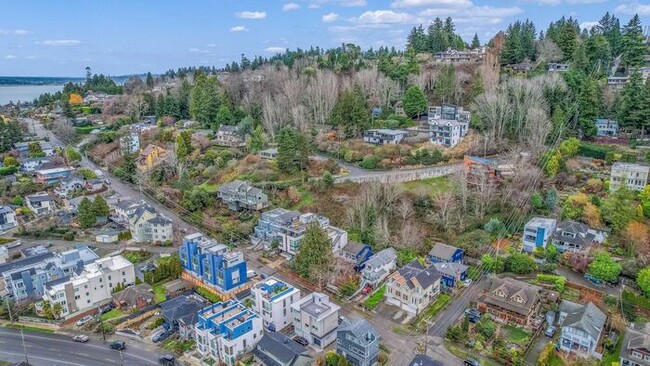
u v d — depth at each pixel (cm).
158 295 6475
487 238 6906
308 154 9488
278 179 9144
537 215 7356
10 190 10069
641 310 5447
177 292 6538
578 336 4881
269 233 7656
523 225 7231
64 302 6053
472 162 8156
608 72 11275
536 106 9381
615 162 7994
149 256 7594
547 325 5459
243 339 5159
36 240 8238
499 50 13412
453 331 5247
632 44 11381
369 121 10812
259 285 5953
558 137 9050
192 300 6022
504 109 9562
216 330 5169
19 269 6556
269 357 4984
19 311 6116
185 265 6994
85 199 8656
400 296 5959
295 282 6694
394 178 8462
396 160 9169
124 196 9912
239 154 10662
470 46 16075
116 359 5244
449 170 8675
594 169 8250
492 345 5084
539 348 5100
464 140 9644
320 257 6444
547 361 4797
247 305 6106
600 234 6631
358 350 4850
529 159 8325
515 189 7606
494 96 9656
